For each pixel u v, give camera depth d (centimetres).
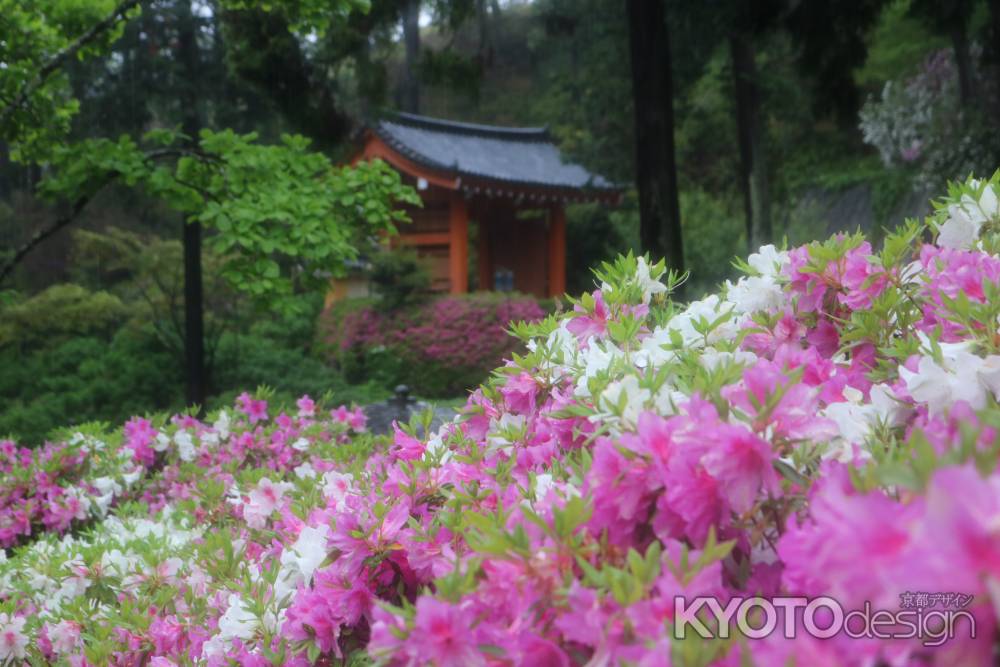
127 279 1597
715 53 1366
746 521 99
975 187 177
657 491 102
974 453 72
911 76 1828
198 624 198
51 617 226
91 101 1171
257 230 618
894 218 1745
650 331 179
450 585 101
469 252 2131
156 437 402
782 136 2119
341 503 181
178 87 1184
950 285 149
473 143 2130
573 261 2195
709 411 100
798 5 916
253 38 874
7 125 679
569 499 105
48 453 388
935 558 58
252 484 279
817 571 69
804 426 100
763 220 1203
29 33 684
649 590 89
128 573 233
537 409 166
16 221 1616
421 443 176
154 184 626
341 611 143
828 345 165
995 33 1088
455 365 1502
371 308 1541
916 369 130
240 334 1402
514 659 94
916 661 71
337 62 892
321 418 418
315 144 932
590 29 1280
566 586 95
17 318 1262
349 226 673
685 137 1752
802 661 72
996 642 62
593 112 1459
